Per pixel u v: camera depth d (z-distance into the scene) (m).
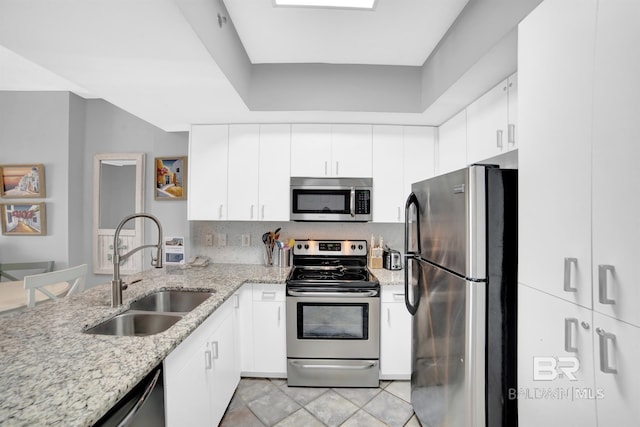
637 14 0.67
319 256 2.71
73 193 3.26
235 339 2.04
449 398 1.39
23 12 1.11
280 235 2.85
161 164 3.02
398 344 2.22
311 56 2.11
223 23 1.59
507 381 1.23
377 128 2.52
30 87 3.13
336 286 2.17
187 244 2.88
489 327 1.22
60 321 1.29
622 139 0.69
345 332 2.19
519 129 1.06
